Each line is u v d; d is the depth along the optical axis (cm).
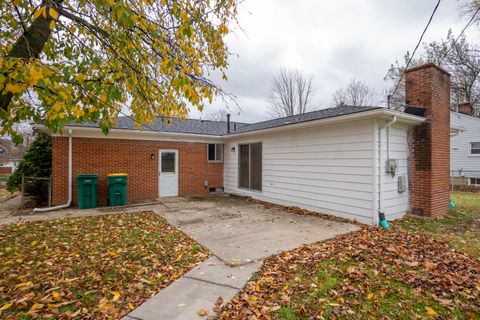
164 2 286
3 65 191
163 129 1087
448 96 724
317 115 884
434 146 668
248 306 267
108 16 306
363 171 628
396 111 577
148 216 695
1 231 534
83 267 356
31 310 253
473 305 263
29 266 356
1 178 2023
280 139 894
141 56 324
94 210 788
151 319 245
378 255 396
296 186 829
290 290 298
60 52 336
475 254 407
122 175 884
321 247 440
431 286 301
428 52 1927
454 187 1427
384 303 270
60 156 849
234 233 534
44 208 784
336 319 246
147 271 348
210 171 1188
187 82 271
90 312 254
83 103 264
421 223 607
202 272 348
